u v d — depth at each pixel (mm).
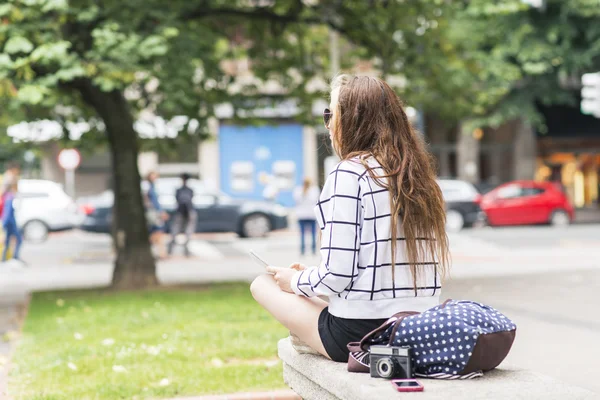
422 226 3404
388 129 3502
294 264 3939
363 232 3355
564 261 17453
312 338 3635
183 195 19531
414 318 3287
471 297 11312
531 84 29906
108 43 10141
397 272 3400
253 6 14133
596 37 27312
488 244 22391
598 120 37594
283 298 3740
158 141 13922
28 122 13305
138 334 7836
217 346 7156
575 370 6676
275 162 34344
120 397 5449
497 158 36594
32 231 25359
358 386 3146
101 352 6934
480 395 3012
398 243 3391
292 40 15602
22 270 17203
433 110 14477
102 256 20641
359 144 3521
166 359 6625
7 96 10508
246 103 14219
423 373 3316
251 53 14773
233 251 21188
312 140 34406
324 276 3365
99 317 9047
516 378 3270
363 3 13227
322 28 15289
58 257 20484
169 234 24578
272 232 27922
